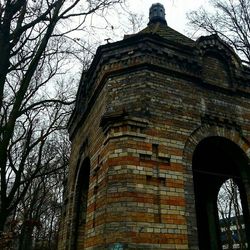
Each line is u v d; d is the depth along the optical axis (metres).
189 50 10.02
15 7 6.96
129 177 7.59
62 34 8.51
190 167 8.47
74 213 12.11
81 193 12.55
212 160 13.14
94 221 8.29
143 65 9.27
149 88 8.96
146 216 7.35
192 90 9.60
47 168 20.62
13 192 9.88
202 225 13.99
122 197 7.39
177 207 7.75
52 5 7.47
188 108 9.24
